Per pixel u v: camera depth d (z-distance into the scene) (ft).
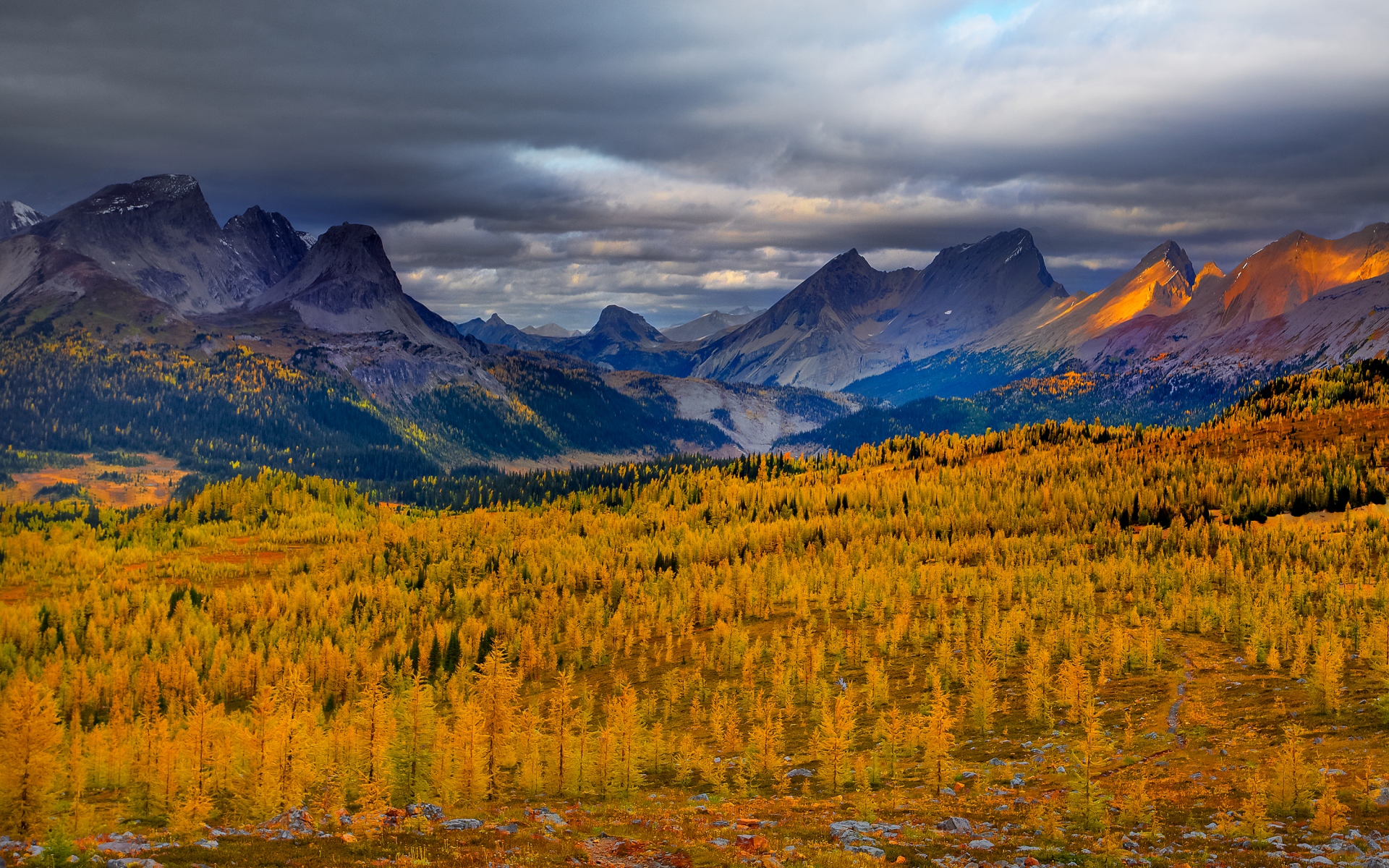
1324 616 495.00
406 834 164.55
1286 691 331.57
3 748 165.68
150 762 224.33
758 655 564.30
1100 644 462.60
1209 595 584.40
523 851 151.02
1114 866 151.64
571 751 257.96
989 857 158.40
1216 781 219.82
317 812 188.24
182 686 570.05
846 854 155.12
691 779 298.56
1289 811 181.16
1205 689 354.95
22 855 132.77
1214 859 152.66
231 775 215.51
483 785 228.02
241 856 140.15
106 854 136.56
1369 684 316.81
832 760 261.65
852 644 532.73
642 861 151.12
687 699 500.74
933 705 256.73
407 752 244.83
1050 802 203.10
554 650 644.69
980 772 268.00
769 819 207.62
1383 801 181.68
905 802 228.84
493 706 386.93
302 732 223.92
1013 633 504.02
